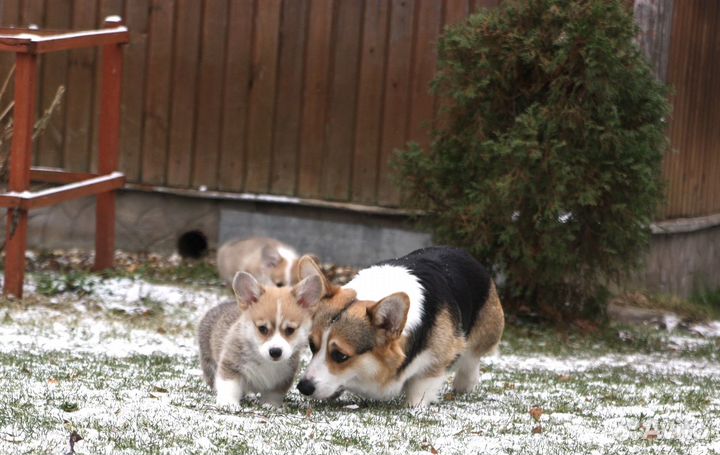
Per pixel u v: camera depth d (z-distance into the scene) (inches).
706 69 647.1
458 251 302.2
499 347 428.8
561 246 455.2
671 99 576.1
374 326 251.6
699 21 619.8
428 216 488.4
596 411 283.6
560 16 453.7
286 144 563.8
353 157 557.6
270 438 216.7
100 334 384.8
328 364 248.7
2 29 480.7
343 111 557.0
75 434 200.8
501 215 457.7
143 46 571.8
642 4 521.3
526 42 454.3
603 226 464.4
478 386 322.7
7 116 552.1
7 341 351.6
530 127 448.5
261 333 254.4
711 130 673.0
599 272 481.4
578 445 230.5
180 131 571.8
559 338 458.9
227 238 570.9
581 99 454.6
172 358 343.0
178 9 568.4
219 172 570.6
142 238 574.6
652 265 581.0
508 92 470.6
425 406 270.4
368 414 253.8
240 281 257.0
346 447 213.6
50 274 493.7
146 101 573.0
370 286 265.9
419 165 478.9
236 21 564.7
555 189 447.2
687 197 634.8
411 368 264.2
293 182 565.0
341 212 559.2
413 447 217.2
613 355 437.4
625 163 452.8
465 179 474.0
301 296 259.8
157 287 489.1
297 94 561.3
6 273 430.0
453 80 473.7
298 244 565.3
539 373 365.4
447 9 543.8
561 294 483.5
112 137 499.2
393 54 550.0
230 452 200.7
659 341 474.6
